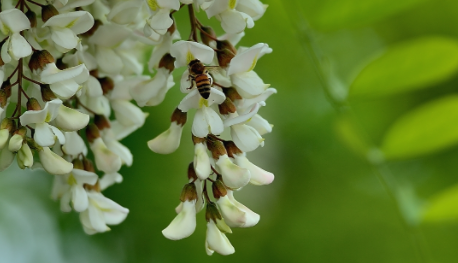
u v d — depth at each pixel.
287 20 0.73
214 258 0.88
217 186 0.61
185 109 0.61
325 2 0.68
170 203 0.80
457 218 0.68
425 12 0.88
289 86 0.86
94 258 0.84
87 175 0.65
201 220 0.88
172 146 0.63
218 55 0.62
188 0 0.61
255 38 0.76
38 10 0.63
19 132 0.60
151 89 0.63
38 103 0.61
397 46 0.67
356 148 0.70
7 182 0.83
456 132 0.68
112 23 0.65
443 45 0.66
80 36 0.65
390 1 0.67
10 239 0.81
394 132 0.69
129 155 0.67
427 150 0.69
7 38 0.61
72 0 0.63
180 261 0.85
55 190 0.65
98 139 0.66
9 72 0.63
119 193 0.79
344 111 0.69
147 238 0.83
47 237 0.83
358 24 0.68
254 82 0.62
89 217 0.65
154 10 0.61
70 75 0.61
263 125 0.62
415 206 0.69
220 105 0.61
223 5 0.61
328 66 0.69
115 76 0.66
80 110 0.66
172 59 0.63
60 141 0.61
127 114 0.67
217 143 0.61
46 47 0.64
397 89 0.68
